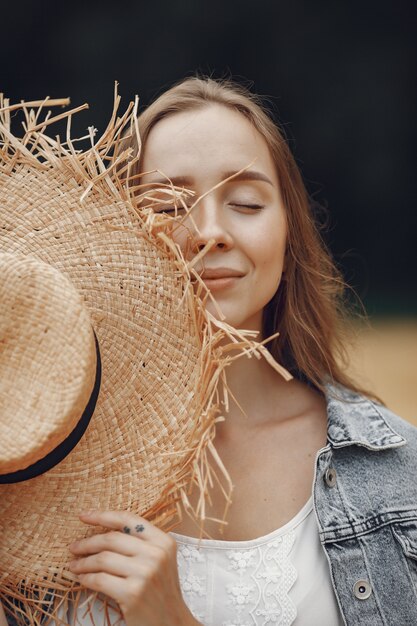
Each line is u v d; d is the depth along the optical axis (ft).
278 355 6.24
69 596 4.95
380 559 5.40
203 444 4.65
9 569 4.71
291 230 6.02
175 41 34.53
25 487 4.77
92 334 4.46
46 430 4.33
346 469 5.65
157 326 4.85
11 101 35.01
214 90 5.55
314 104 35.96
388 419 5.94
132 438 4.77
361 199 37.24
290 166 5.97
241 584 5.20
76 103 34.65
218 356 4.80
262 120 5.65
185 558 5.27
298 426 5.88
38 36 34.35
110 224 4.91
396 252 37.42
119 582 4.54
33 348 4.45
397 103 35.96
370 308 35.17
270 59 35.24
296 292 6.18
